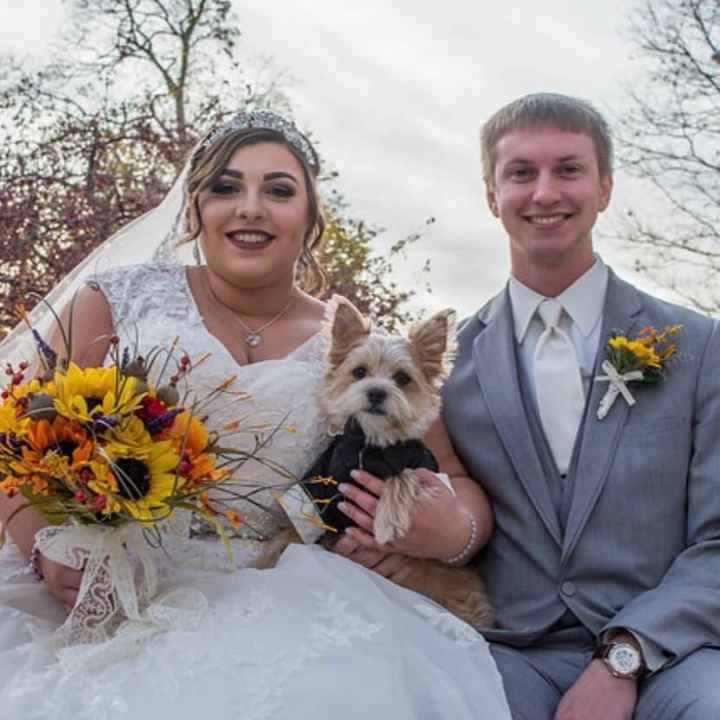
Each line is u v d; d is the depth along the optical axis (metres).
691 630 3.29
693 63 13.13
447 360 3.75
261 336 3.76
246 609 2.98
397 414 3.49
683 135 13.34
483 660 3.15
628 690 3.20
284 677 2.72
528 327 3.81
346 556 3.55
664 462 3.53
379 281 10.28
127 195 8.57
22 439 2.81
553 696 3.38
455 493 3.68
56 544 2.96
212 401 3.41
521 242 3.77
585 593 3.52
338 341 3.70
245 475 3.46
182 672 2.73
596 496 3.53
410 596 3.31
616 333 3.69
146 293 3.67
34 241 7.94
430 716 2.91
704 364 3.62
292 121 3.88
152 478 2.83
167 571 3.23
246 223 3.64
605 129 3.87
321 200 4.10
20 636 3.07
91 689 2.73
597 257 3.88
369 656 2.85
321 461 3.60
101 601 2.98
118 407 2.82
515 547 3.66
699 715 3.01
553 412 3.67
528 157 3.74
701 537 3.49
